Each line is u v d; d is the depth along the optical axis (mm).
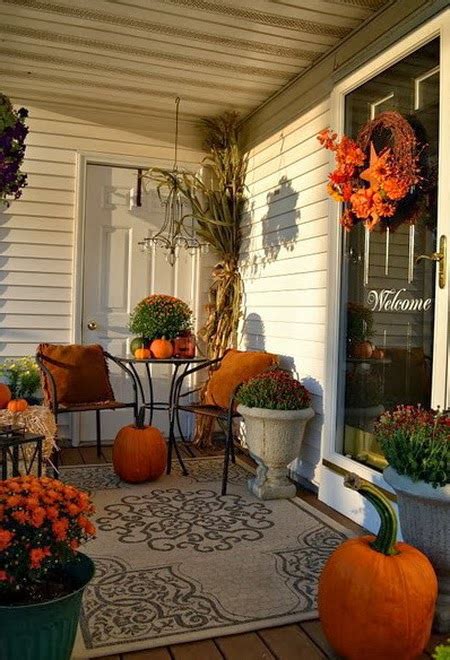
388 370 2855
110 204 4715
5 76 4027
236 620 2043
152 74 3918
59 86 4203
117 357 4309
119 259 4754
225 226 4715
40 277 4520
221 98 4328
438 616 1981
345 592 1773
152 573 2383
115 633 1943
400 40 2734
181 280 4922
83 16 3137
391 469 2078
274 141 4188
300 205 3793
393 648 1729
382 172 2682
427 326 2568
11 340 4469
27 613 1521
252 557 2557
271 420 3285
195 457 4328
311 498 3414
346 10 2979
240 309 4734
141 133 4719
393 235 2826
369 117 3057
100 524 2908
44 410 3379
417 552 1860
